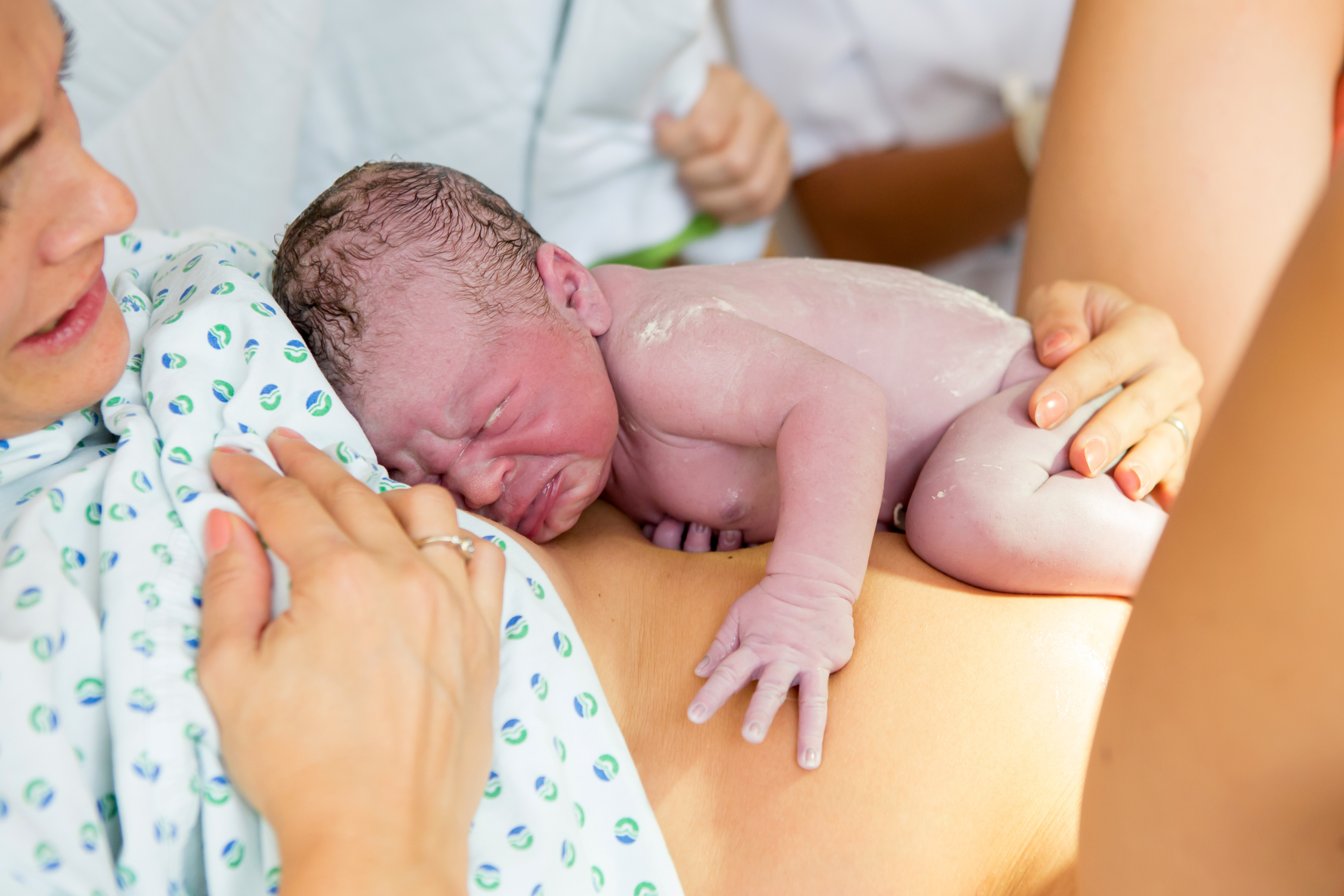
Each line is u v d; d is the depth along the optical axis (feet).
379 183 3.90
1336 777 1.74
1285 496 1.64
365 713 2.23
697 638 3.34
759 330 3.86
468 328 3.73
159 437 2.80
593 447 3.92
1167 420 3.89
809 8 7.47
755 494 4.09
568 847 2.55
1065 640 3.18
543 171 6.14
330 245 3.78
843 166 8.32
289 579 2.44
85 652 2.35
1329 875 1.82
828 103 7.86
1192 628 1.82
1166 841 1.96
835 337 4.20
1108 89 4.54
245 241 4.14
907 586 3.47
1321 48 4.33
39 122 2.31
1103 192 4.58
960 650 3.16
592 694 2.84
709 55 6.77
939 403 4.15
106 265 3.76
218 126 5.48
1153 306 4.50
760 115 6.60
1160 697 1.90
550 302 3.99
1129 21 4.48
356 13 5.58
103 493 2.62
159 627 2.38
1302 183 4.30
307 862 2.06
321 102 5.90
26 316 2.39
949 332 4.27
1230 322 4.38
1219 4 4.33
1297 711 1.71
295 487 2.61
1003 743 2.94
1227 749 1.82
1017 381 4.13
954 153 7.89
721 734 3.07
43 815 2.09
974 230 8.27
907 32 7.47
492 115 5.92
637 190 6.47
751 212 6.75
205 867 2.37
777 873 2.80
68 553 2.52
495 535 3.12
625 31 5.58
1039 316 4.39
